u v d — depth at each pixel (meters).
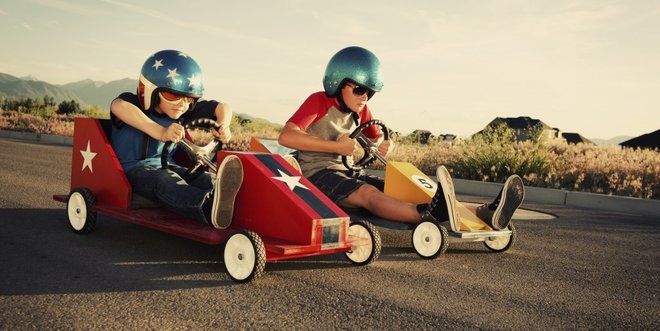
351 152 4.95
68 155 14.37
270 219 4.05
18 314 3.02
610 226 7.35
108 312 3.11
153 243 4.89
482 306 3.55
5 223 5.49
